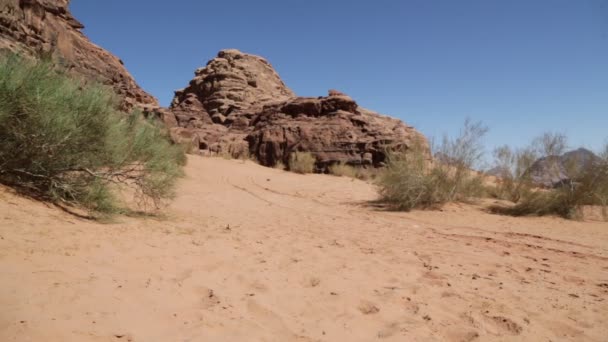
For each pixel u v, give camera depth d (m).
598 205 11.42
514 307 3.37
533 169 12.61
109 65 29.22
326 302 3.23
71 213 5.28
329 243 6.07
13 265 2.72
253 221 8.18
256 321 2.69
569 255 6.07
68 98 5.47
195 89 51.19
